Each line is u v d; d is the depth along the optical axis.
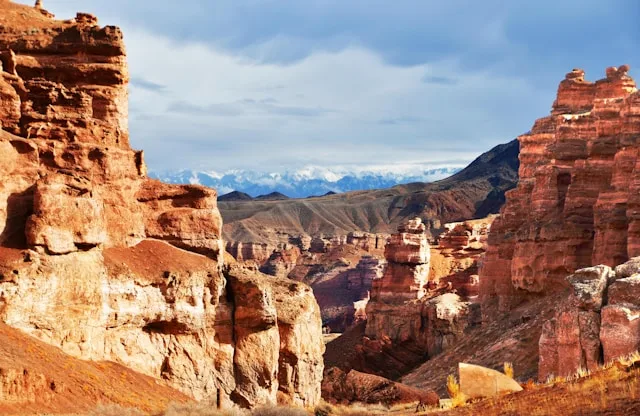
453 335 113.25
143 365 53.06
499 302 105.31
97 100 57.84
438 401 53.81
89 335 49.53
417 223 132.25
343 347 134.50
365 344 123.81
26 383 40.69
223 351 57.31
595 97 118.81
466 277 127.31
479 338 97.00
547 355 63.00
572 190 96.69
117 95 58.22
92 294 49.94
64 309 48.44
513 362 80.81
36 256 47.56
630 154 87.44
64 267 48.66
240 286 58.84
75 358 47.62
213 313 57.50
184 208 59.00
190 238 58.59
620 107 97.12
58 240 48.47
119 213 55.38
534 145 115.88
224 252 64.19
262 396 57.94
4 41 57.62
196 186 59.53
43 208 48.34
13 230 48.88
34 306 46.84
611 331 57.62
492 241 110.00
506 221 109.38
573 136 103.44
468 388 41.62
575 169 97.06
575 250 94.38
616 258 85.56
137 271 53.91
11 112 53.59
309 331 63.00
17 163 50.88
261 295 58.38
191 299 56.16
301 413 45.94
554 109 120.81
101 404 41.75
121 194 55.91
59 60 57.88
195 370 55.50
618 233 85.94
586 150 99.94
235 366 57.72
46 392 41.47
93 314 50.00
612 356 57.31
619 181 87.50
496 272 108.12
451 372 89.94
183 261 56.94
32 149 51.53
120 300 52.28
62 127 54.97
